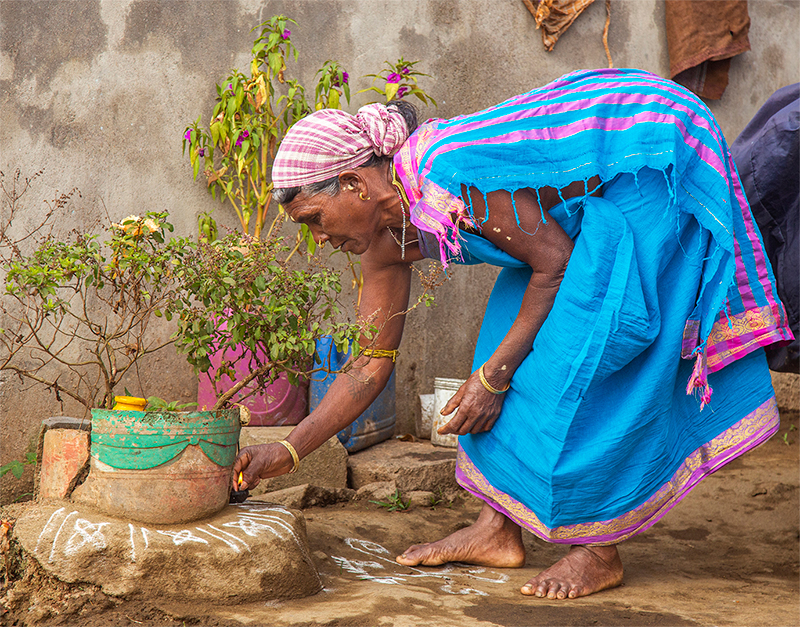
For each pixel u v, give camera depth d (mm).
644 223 2412
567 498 2498
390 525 3287
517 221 2340
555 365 2406
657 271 2402
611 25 5539
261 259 2324
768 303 2527
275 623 1994
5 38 3529
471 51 4922
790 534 3393
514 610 2252
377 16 4562
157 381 3861
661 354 2414
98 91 3744
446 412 2609
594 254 2334
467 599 2359
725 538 3357
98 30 3738
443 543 2814
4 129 3527
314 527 3006
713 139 2404
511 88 5102
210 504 2262
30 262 2367
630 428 2418
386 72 4586
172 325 3883
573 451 2465
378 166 2428
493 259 2492
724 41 5730
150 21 3867
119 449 2166
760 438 2602
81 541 2066
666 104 2391
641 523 2549
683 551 3184
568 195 2428
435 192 2314
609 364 2379
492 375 2529
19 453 3523
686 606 2381
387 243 2684
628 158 2324
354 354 2367
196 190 4012
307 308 2449
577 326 2361
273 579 2189
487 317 2840
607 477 2467
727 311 2424
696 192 2357
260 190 4105
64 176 3668
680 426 2576
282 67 3871
